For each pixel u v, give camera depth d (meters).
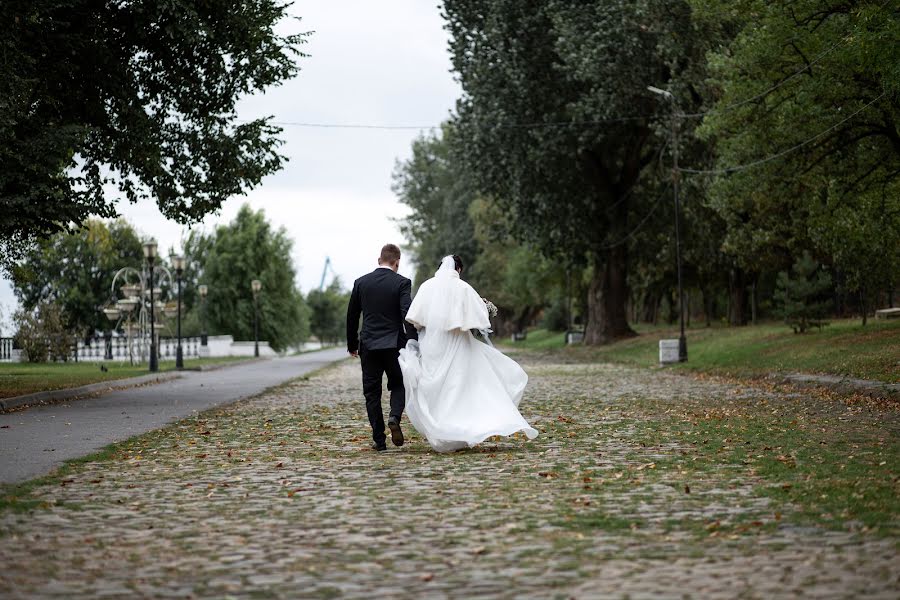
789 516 8.03
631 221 57.38
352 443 14.36
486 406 12.82
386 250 13.48
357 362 57.12
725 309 82.69
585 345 60.75
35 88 24.59
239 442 14.66
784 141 31.67
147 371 42.03
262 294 85.12
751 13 29.48
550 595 5.73
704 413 18.75
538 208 52.41
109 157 27.58
